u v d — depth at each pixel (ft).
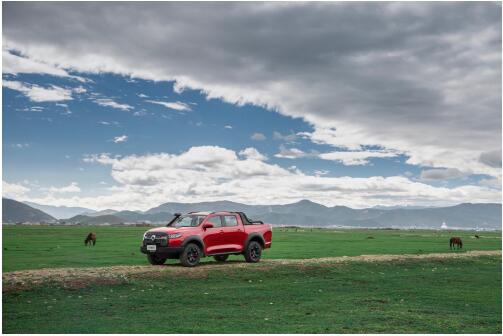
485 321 47.60
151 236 76.07
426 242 215.10
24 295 53.57
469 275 85.71
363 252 130.52
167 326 42.32
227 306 51.80
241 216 84.23
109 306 50.52
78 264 85.92
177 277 66.85
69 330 40.60
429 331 42.63
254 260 83.56
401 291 65.98
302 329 41.88
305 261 86.84
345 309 51.78
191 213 82.02
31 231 369.91
